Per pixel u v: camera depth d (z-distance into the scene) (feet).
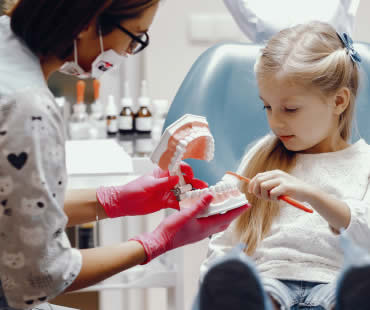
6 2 3.20
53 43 2.91
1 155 2.61
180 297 5.87
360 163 3.99
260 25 5.12
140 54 6.91
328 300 3.21
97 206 3.89
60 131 2.80
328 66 3.76
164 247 3.31
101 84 6.78
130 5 2.94
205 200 3.44
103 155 4.93
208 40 7.13
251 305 1.86
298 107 3.73
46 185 2.68
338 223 3.53
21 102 2.63
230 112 4.71
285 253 3.69
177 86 7.13
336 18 5.19
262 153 4.19
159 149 3.55
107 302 7.13
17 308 2.84
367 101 4.66
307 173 3.99
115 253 3.11
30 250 2.71
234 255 1.90
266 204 3.90
